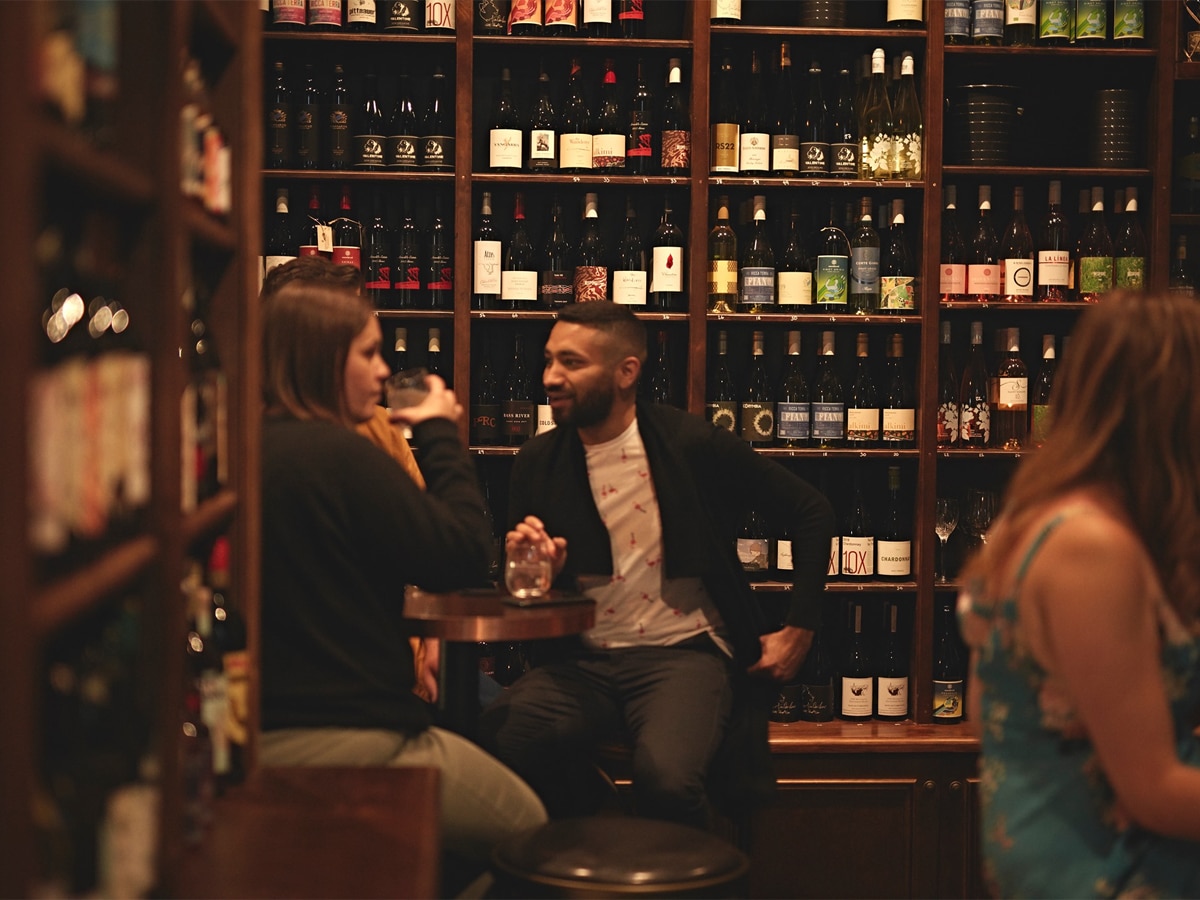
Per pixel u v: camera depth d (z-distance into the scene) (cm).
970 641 164
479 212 414
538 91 401
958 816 380
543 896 199
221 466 168
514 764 295
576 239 417
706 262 393
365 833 148
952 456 400
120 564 104
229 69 168
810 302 403
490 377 416
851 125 407
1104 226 410
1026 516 152
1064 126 429
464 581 221
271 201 404
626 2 400
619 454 313
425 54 399
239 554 172
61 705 115
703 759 275
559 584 312
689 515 305
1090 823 149
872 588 396
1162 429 147
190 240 150
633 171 401
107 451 105
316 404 219
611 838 214
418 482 316
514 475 324
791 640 309
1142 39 402
